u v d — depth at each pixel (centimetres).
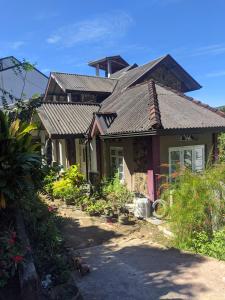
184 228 809
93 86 2178
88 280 600
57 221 873
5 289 451
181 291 546
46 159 672
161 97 1493
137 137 1273
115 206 1158
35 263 527
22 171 544
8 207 555
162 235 936
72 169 1495
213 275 612
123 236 936
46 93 2447
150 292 545
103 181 1412
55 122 1581
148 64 2339
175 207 837
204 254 746
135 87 1780
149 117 1219
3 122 547
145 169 1236
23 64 989
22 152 554
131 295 535
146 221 1074
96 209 1155
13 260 454
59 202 1352
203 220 812
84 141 1582
